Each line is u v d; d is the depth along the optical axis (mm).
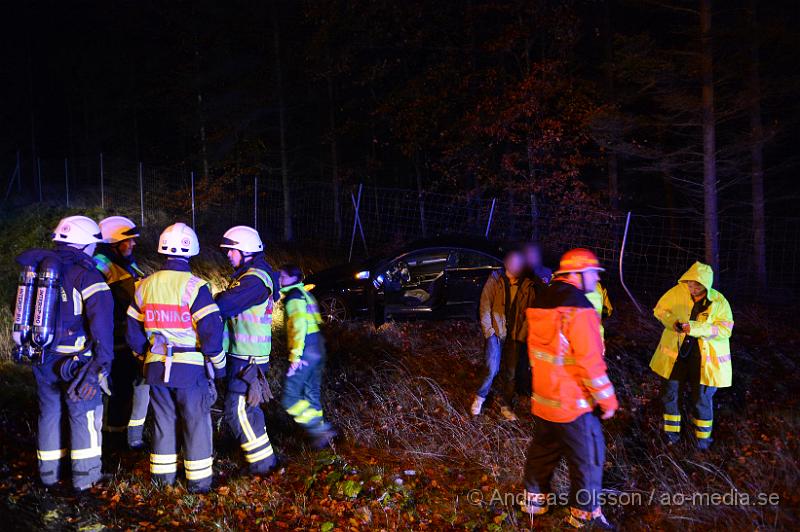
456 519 4125
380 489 4488
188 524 3988
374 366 7055
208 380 4293
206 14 15203
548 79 13000
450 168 14438
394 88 15305
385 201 16422
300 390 5359
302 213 16016
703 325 4738
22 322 4156
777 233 12859
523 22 13500
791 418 5547
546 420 3764
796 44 10133
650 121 11641
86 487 4348
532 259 5371
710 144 9828
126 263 5082
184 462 4516
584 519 3775
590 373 3535
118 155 22828
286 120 15508
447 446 5191
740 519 4047
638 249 13727
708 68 9734
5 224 16062
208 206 16297
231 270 11461
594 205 12844
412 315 8445
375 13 14461
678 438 5137
